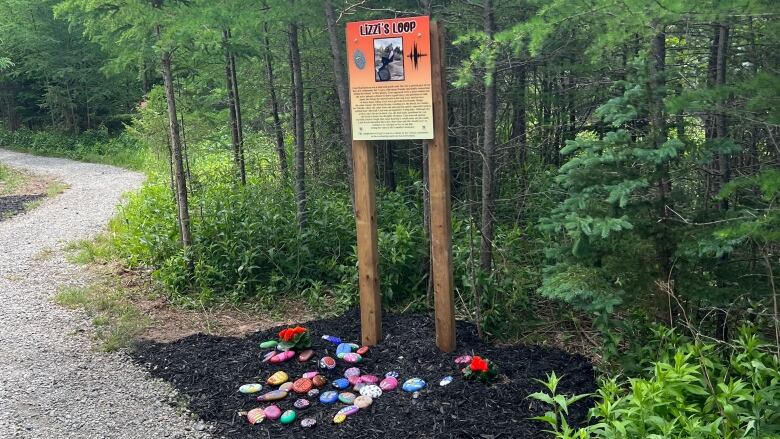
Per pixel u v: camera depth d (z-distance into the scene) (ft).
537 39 13.82
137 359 17.58
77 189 49.90
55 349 18.38
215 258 24.32
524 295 19.88
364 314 17.30
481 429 13.14
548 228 15.23
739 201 16.69
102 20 24.90
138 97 79.61
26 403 15.10
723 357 14.87
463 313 19.95
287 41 30.53
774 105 12.52
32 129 87.92
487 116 20.04
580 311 20.08
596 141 15.38
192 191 33.60
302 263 24.30
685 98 12.94
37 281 25.09
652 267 15.64
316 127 35.17
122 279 25.22
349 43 15.88
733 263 15.76
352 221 25.88
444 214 16.07
